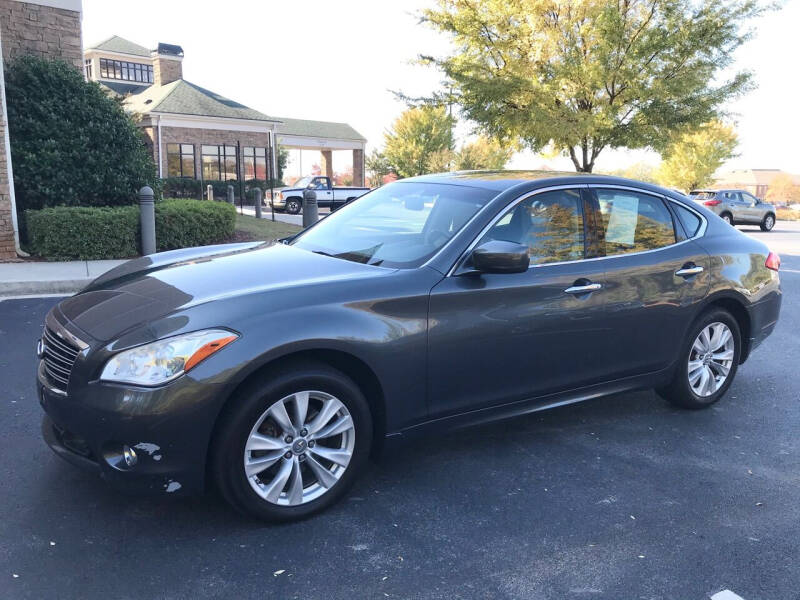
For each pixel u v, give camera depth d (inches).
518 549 114.3
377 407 129.1
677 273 166.7
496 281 137.9
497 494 133.6
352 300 122.6
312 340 115.6
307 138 1644.9
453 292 132.0
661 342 166.4
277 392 114.5
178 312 114.3
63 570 104.0
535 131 611.5
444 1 619.5
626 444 160.2
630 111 629.9
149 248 418.0
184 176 1298.0
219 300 116.8
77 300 133.2
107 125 454.6
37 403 173.9
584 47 602.9
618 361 159.3
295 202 1027.9
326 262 140.3
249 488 114.8
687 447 159.6
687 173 1641.2
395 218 156.5
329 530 118.6
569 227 152.8
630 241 162.4
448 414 136.7
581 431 167.8
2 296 319.9
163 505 124.7
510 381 142.8
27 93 435.2
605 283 152.7
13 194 402.0
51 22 462.6
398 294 126.8
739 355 187.6
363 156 1760.6
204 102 1344.7
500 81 600.7
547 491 135.5
